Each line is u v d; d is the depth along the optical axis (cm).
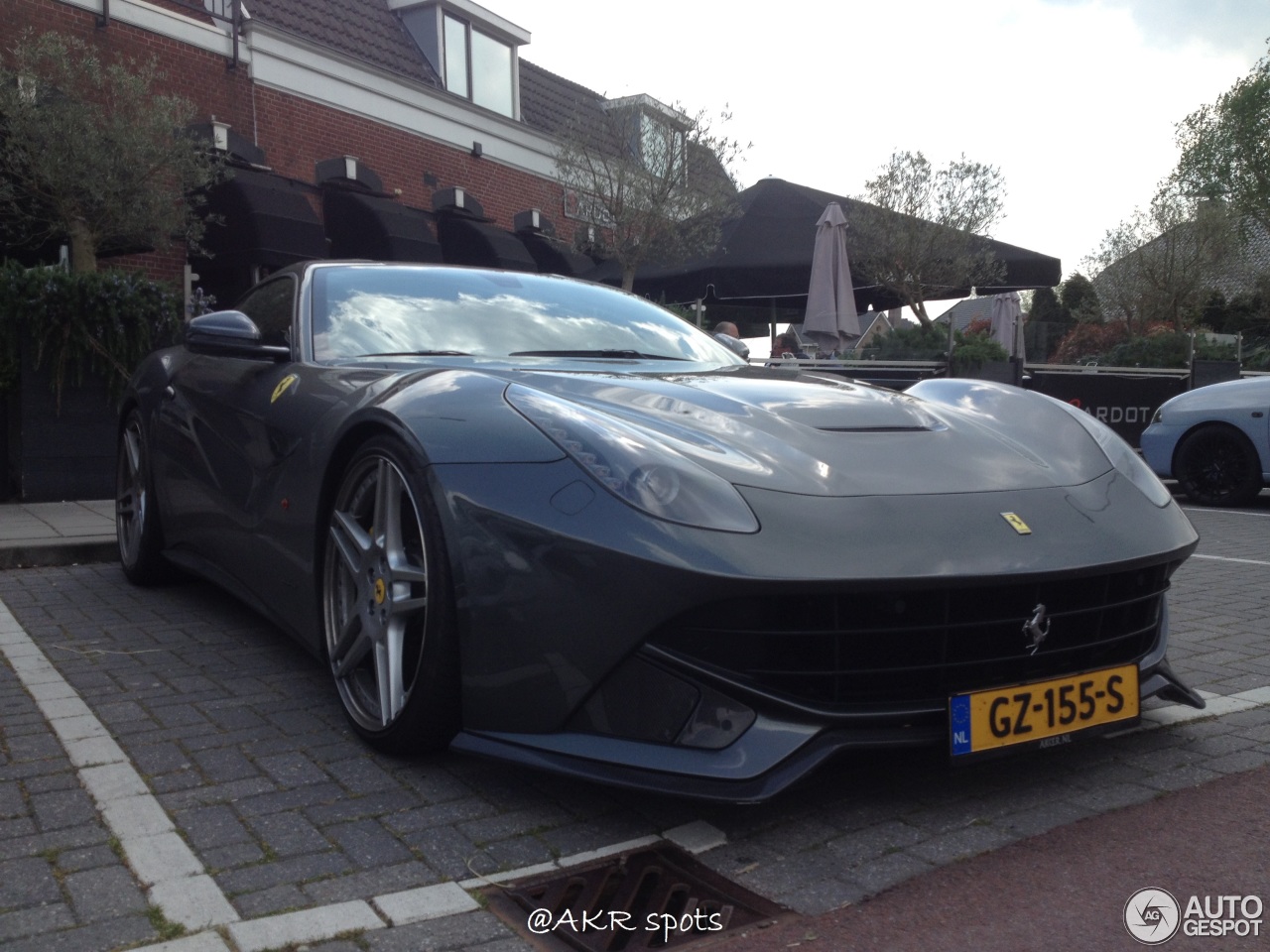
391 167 1442
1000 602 208
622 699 198
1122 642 235
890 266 1241
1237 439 805
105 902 172
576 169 1142
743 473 209
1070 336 1287
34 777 223
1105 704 225
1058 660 221
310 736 252
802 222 1167
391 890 178
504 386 239
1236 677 319
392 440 238
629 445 211
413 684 225
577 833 202
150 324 644
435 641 218
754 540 193
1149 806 218
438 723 224
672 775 192
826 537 197
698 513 196
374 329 313
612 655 195
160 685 290
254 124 1254
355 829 202
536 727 206
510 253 1441
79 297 611
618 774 195
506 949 161
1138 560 223
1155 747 254
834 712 199
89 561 477
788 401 258
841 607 198
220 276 1132
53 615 372
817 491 210
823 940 166
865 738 199
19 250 907
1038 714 214
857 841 201
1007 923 171
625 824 206
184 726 257
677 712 195
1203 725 271
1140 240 2181
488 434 223
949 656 207
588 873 186
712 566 187
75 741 245
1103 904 177
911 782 229
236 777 225
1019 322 1156
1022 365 1046
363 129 1399
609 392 252
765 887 183
